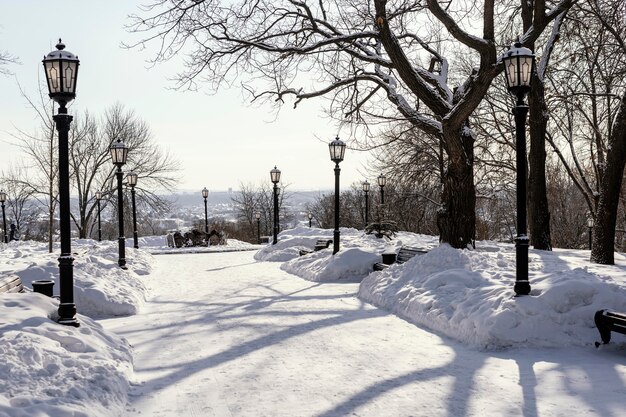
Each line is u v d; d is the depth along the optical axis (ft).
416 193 120.06
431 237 89.71
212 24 59.93
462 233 51.44
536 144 65.41
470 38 43.80
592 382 19.75
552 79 86.79
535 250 59.67
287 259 75.66
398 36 66.39
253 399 18.76
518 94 28.76
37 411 14.89
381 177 93.56
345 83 63.36
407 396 18.88
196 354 24.99
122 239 54.24
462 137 52.95
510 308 25.93
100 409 16.72
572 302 25.98
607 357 23.04
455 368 22.26
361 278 52.42
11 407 14.69
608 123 84.99
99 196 134.31
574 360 22.76
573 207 147.13
